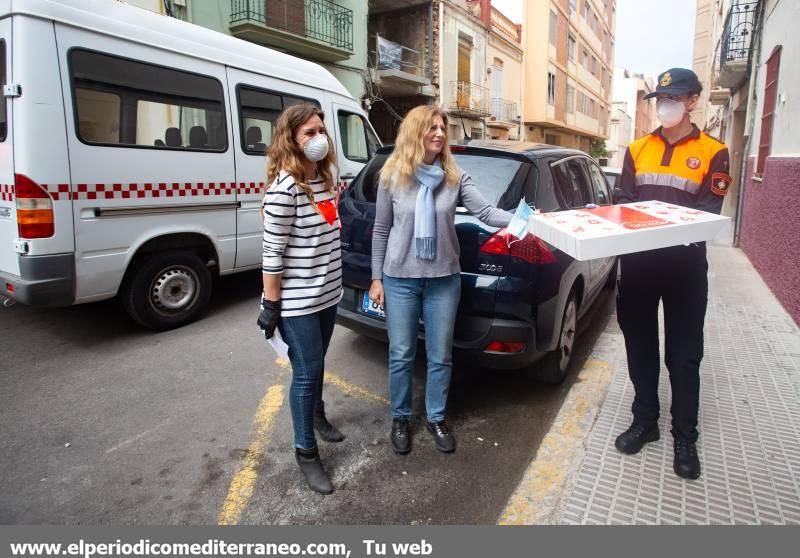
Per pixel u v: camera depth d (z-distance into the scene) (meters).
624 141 53.28
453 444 2.91
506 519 2.27
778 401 3.16
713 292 5.65
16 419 3.22
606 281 5.52
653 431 2.73
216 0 10.24
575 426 2.93
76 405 3.40
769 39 7.39
